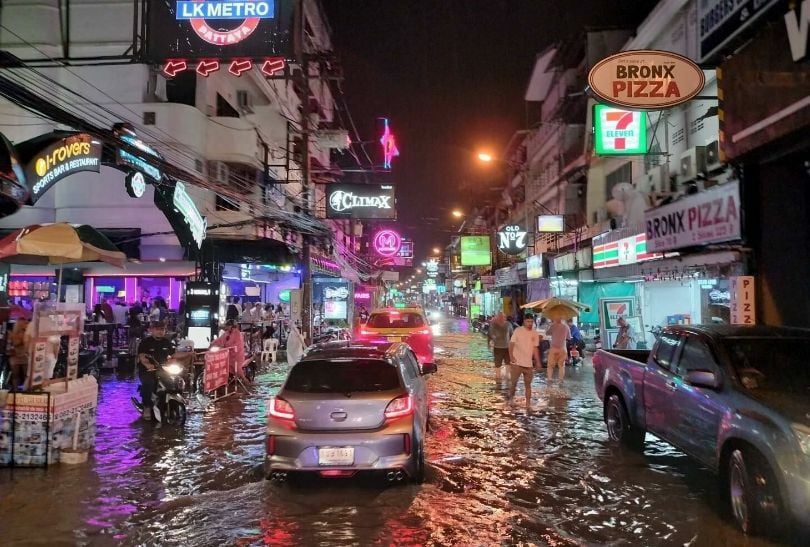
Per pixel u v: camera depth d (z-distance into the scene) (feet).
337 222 124.16
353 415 20.95
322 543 16.98
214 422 33.94
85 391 27.22
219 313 59.11
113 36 70.49
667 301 62.90
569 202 94.27
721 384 19.77
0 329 38.04
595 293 74.64
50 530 17.95
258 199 81.05
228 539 17.30
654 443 29.12
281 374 56.54
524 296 121.80
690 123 54.65
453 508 19.80
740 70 30.32
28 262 36.06
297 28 35.88
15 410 24.85
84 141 34.37
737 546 16.61
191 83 78.02
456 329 148.77
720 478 18.99
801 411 16.80
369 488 21.88
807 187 30.71
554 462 25.52
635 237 55.72
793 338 21.15
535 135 120.57
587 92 32.96
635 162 68.08
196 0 35.22
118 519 18.84
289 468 20.72
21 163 27.09
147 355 33.22
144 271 68.80
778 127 27.32
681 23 54.19
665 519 18.78
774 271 30.78
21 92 25.45
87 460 25.71
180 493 21.33
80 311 27.58
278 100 95.40
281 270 79.92
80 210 72.43
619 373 28.30
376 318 50.39
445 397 43.11
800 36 25.40
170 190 44.73
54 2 70.33
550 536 17.49
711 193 33.27
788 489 15.66
